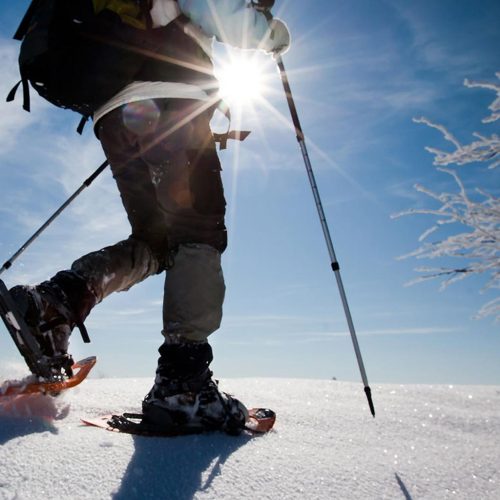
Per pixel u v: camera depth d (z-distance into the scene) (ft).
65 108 6.21
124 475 4.19
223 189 6.02
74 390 7.24
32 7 6.11
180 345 5.54
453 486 4.47
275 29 6.36
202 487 4.13
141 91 5.67
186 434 5.37
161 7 5.70
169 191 5.74
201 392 5.52
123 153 6.16
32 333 5.45
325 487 4.27
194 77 5.86
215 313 5.69
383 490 4.31
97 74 5.60
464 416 6.95
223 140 6.70
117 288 6.08
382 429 6.29
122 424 5.38
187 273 5.63
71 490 3.92
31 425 5.18
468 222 9.26
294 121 7.21
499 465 4.99
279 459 4.78
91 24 5.55
